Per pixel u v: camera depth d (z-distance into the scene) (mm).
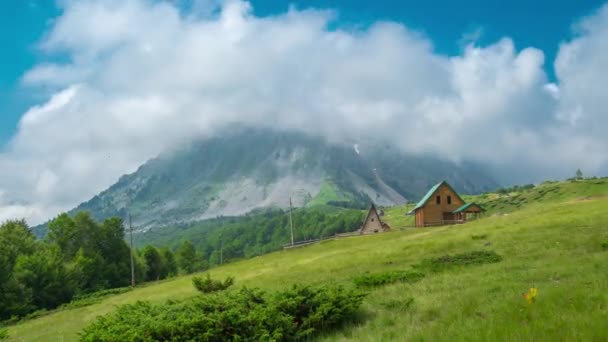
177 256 157125
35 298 74375
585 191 188750
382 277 24984
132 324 14617
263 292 16797
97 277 100688
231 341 13781
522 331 9883
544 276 19688
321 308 15367
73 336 28578
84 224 107062
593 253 26141
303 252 76125
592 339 9039
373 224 122062
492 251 32875
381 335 12883
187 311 15398
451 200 102688
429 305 16109
